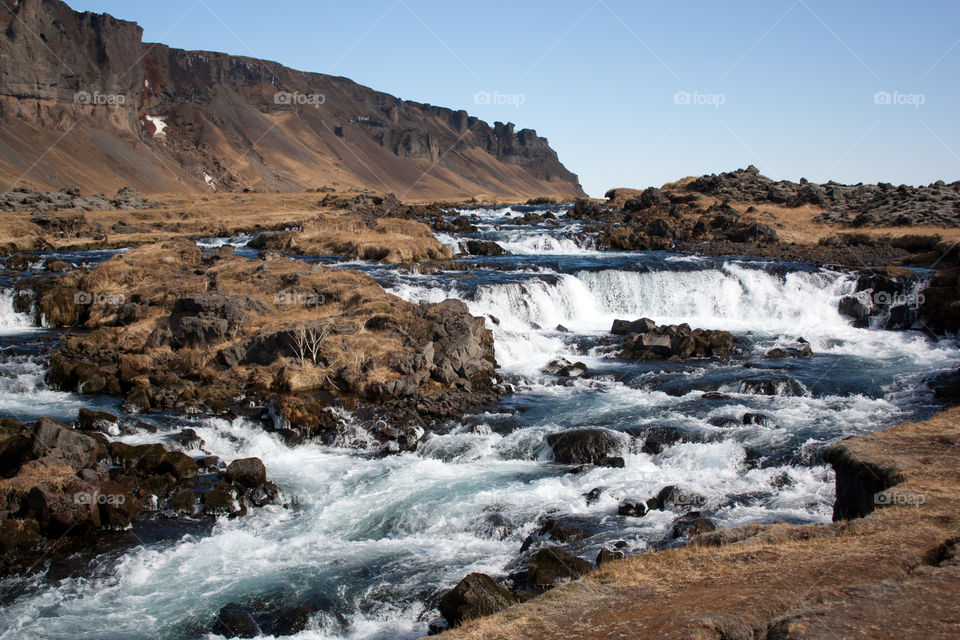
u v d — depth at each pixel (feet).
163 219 334.44
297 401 102.68
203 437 97.35
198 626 59.72
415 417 105.81
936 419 78.48
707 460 90.79
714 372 129.39
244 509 80.79
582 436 95.45
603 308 189.37
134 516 77.56
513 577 63.57
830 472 85.15
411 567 68.23
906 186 325.01
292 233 252.21
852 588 44.06
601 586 50.01
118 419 97.96
